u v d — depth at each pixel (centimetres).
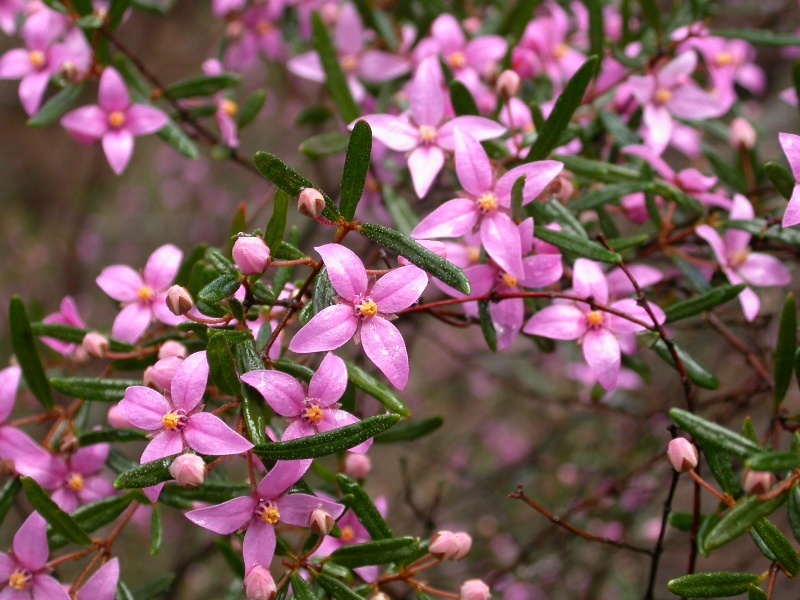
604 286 25
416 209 33
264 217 56
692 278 27
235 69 40
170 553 56
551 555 41
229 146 31
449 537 23
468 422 60
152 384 22
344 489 23
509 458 55
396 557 22
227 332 22
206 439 21
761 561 48
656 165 27
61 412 25
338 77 29
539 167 24
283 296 24
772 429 24
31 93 29
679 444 22
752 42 29
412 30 34
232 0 36
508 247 23
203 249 27
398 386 22
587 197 26
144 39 67
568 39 33
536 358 46
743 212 26
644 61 29
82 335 25
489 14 33
